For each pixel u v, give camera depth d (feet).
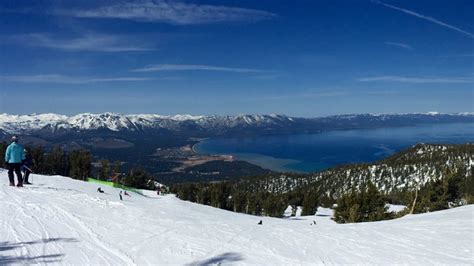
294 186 520.42
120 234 36.68
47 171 159.22
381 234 42.24
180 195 199.00
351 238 39.99
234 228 42.22
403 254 34.63
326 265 31.19
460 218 52.29
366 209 108.78
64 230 36.65
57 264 27.89
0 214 41.29
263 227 43.86
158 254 31.71
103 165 174.29
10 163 61.57
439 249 36.40
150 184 193.36
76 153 164.96
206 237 37.52
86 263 28.58
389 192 415.44
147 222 42.19
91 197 53.67
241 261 31.17
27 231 35.47
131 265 28.91
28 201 49.01
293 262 31.55
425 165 467.93
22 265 27.12
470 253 35.24
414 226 47.44
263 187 523.70
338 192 457.68
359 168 528.63
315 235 40.83
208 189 217.77
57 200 50.55
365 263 31.91
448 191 112.06
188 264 29.84
